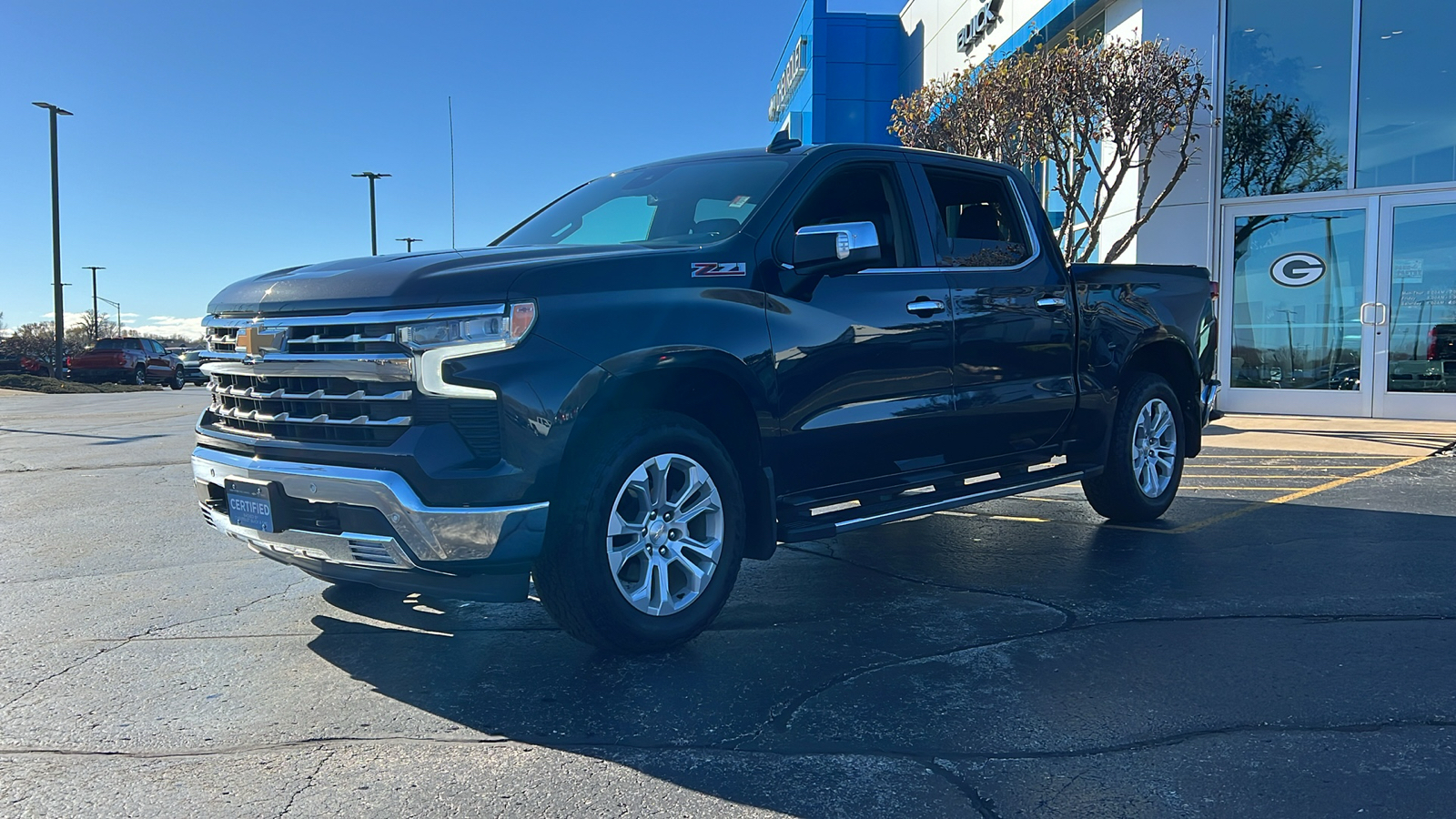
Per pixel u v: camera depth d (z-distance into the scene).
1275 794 2.51
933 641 3.79
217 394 3.88
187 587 4.71
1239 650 3.63
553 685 3.35
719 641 3.81
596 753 2.80
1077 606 4.23
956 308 4.58
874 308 4.22
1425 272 11.38
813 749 2.82
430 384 3.16
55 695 3.29
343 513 3.29
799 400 3.91
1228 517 6.19
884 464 4.34
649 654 3.64
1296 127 11.95
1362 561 4.98
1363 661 3.49
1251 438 10.23
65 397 23.05
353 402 3.32
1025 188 5.28
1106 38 13.66
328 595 4.54
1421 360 11.46
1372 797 2.49
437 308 3.18
